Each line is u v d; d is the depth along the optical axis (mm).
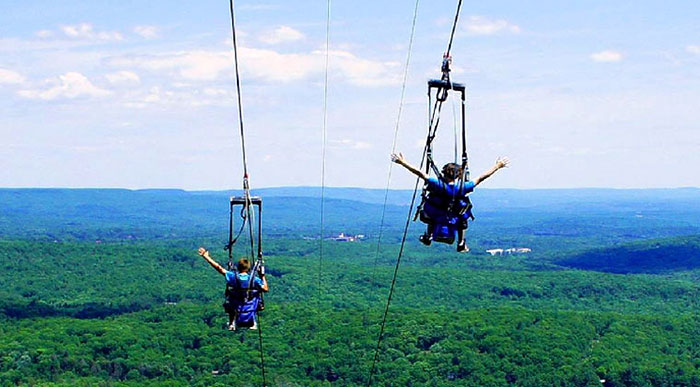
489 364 139250
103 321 174875
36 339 151750
